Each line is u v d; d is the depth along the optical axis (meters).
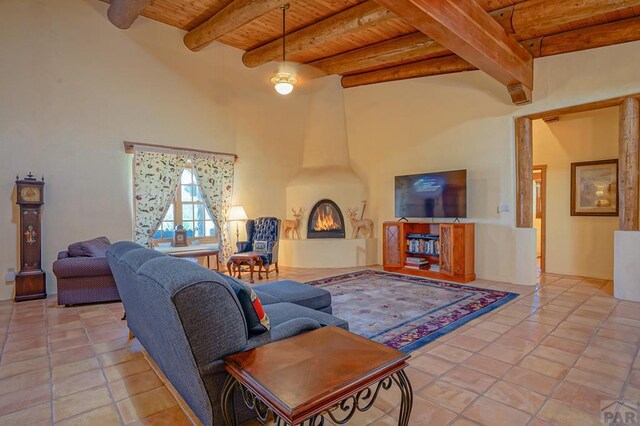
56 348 2.80
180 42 5.60
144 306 1.90
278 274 5.80
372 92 6.58
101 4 4.89
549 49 4.50
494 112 5.14
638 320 3.32
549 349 2.68
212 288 1.48
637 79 3.97
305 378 1.32
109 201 4.97
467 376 2.28
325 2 4.50
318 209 6.70
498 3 3.90
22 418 1.88
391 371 1.44
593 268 5.33
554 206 5.70
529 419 1.83
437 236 5.49
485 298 4.15
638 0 3.32
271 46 5.70
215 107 6.00
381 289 4.66
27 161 4.40
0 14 4.23
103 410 1.96
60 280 3.92
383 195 6.51
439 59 5.53
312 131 7.02
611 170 5.16
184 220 5.98
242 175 6.36
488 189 5.21
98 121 4.89
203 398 1.55
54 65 4.57
